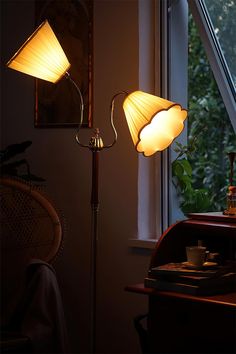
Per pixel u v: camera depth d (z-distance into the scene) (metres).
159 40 3.25
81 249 3.46
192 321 2.45
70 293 3.49
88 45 3.39
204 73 3.20
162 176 3.26
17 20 3.73
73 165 3.49
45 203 3.15
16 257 3.15
